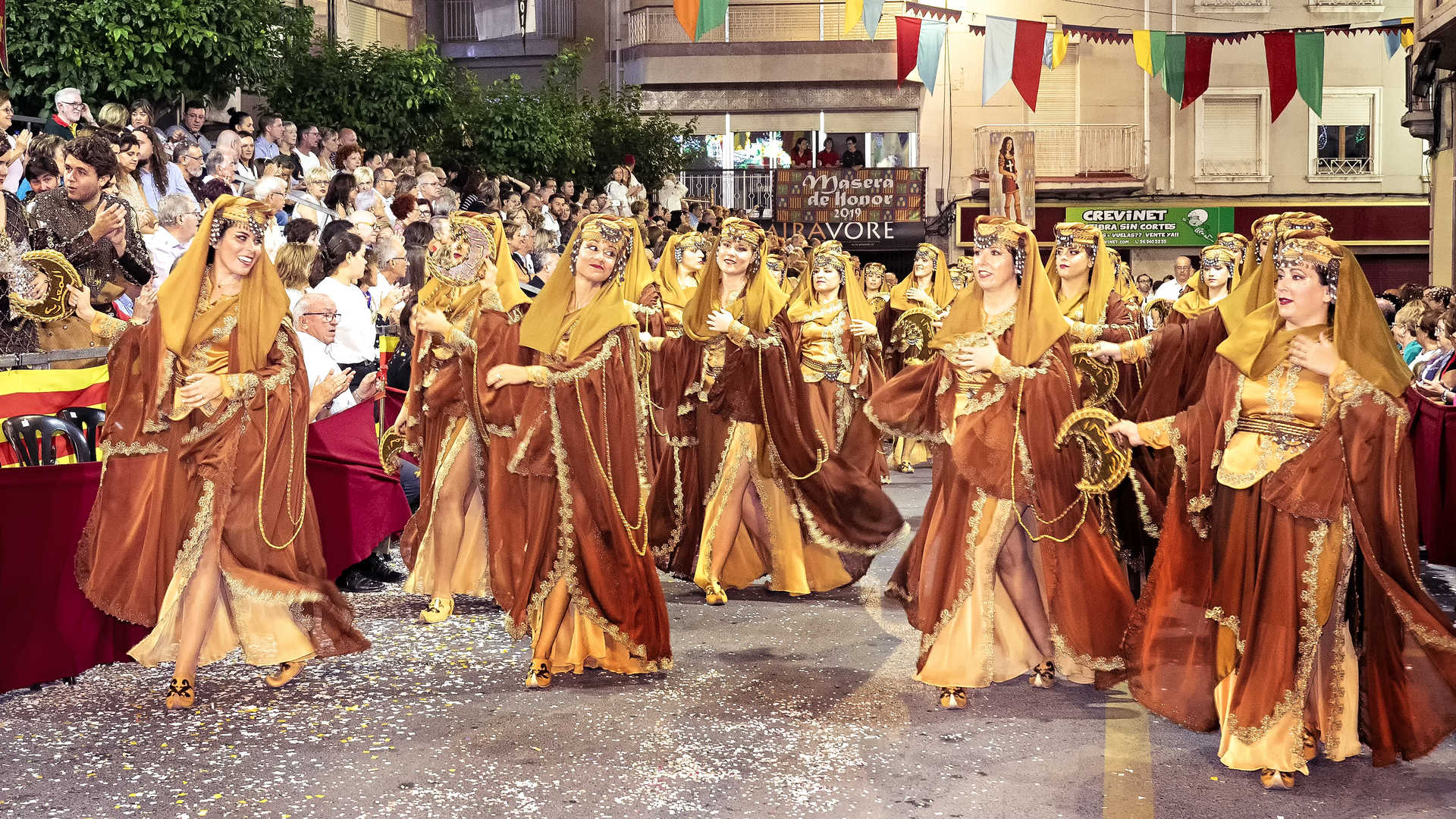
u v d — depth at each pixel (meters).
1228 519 4.49
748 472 7.16
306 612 5.45
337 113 16.42
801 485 7.21
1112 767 4.50
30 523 5.27
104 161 6.83
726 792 4.24
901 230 28.11
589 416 5.49
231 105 16.06
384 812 4.05
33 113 11.97
